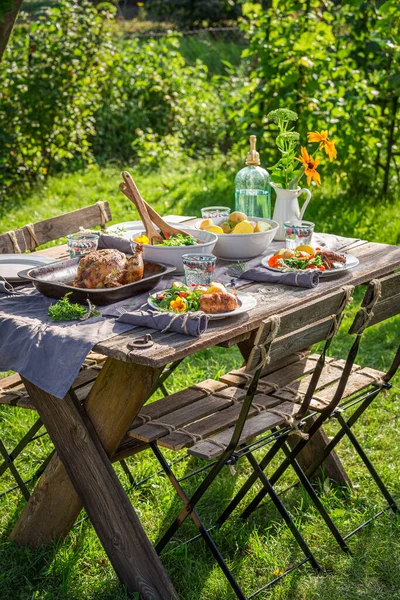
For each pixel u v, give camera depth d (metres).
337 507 3.59
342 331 5.48
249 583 3.06
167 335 2.66
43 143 9.27
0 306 2.94
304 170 3.80
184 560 3.14
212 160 10.50
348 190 8.50
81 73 9.29
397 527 3.38
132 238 3.56
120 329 2.72
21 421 4.22
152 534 3.36
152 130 10.73
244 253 3.50
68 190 8.89
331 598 2.98
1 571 3.10
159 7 16.88
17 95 8.93
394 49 7.95
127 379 2.77
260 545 3.25
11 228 7.61
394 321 5.62
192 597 2.96
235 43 15.34
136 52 11.15
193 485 3.71
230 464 2.84
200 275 3.02
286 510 3.27
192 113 11.10
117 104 10.61
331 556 3.22
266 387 3.28
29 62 9.12
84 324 2.76
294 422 3.05
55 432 2.97
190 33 15.46
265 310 2.88
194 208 8.19
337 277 3.26
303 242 3.55
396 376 4.79
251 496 3.63
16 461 3.93
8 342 2.74
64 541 3.22
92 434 2.88
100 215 4.23
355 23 8.28
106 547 2.97
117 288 2.92
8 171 9.11
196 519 2.90
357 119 7.91
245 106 8.57
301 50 8.03
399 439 4.14
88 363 3.53
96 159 10.12
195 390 3.24
